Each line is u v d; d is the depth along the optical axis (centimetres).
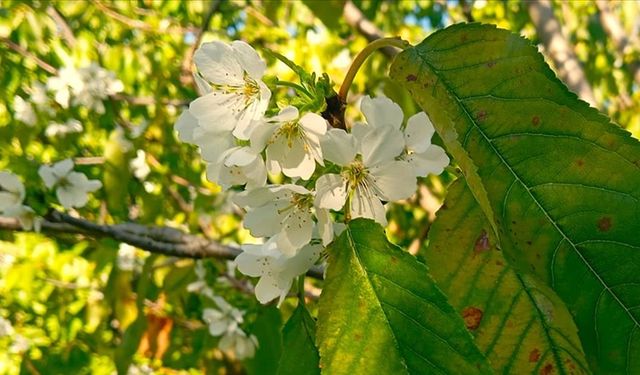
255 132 16
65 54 77
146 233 44
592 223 14
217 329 63
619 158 14
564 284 14
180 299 67
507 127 14
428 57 15
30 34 75
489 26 15
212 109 17
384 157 16
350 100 61
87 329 74
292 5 77
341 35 85
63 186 54
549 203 14
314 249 18
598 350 14
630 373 13
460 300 16
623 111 93
